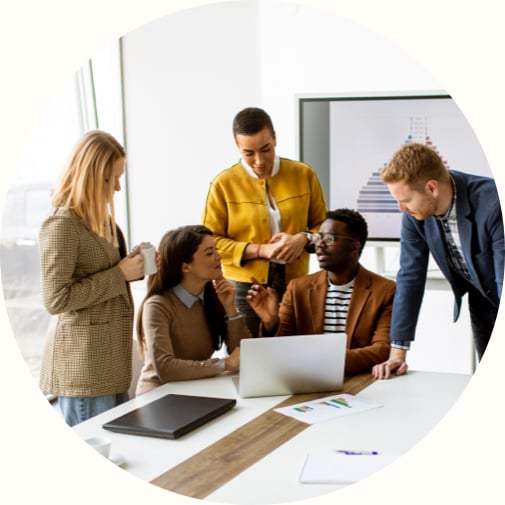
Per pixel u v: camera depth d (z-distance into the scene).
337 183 3.97
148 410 2.24
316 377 2.45
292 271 3.46
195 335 2.79
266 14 3.99
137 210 4.28
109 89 4.17
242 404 2.37
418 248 2.90
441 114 3.84
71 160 2.53
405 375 2.65
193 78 4.17
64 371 2.54
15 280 3.85
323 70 3.94
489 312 3.12
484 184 2.84
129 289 2.68
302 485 1.80
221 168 4.19
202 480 1.83
